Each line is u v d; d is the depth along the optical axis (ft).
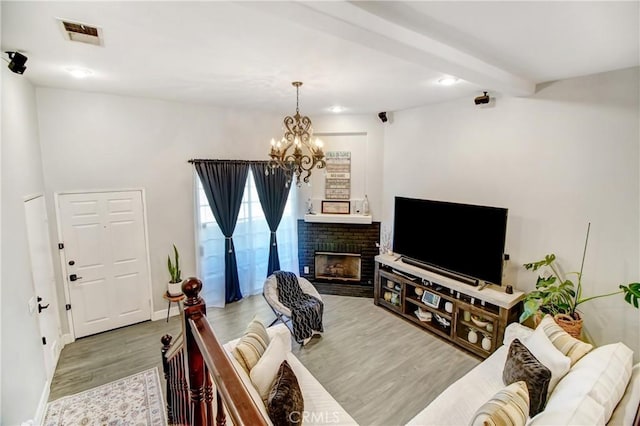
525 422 5.77
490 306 11.43
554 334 8.09
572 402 5.76
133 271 13.71
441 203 13.07
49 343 10.57
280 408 6.41
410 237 14.52
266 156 16.74
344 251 18.06
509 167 11.86
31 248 9.43
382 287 15.75
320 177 17.84
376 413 8.95
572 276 10.40
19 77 9.23
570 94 10.09
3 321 6.88
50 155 11.53
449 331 12.75
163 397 9.62
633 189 9.01
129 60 8.48
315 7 5.01
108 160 12.69
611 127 9.32
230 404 2.73
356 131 17.08
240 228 16.48
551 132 10.62
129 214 13.39
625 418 5.69
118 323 13.55
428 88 11.48
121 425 8.63
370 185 17.31
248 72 9.54
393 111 16.22
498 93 11.93
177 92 12.16
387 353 11.79
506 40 7.09
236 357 7.63
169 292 13.99
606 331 9.74
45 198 11.43
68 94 11.69
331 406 7.64
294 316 12.01
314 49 7.70
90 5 5.56
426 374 10.61
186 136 14.38
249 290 17.06
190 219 14.92
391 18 6.01
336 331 13.35
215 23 6.30
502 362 8.97
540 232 11.14
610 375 6.28
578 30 6.54
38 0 5.36
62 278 12.12
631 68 8.86
